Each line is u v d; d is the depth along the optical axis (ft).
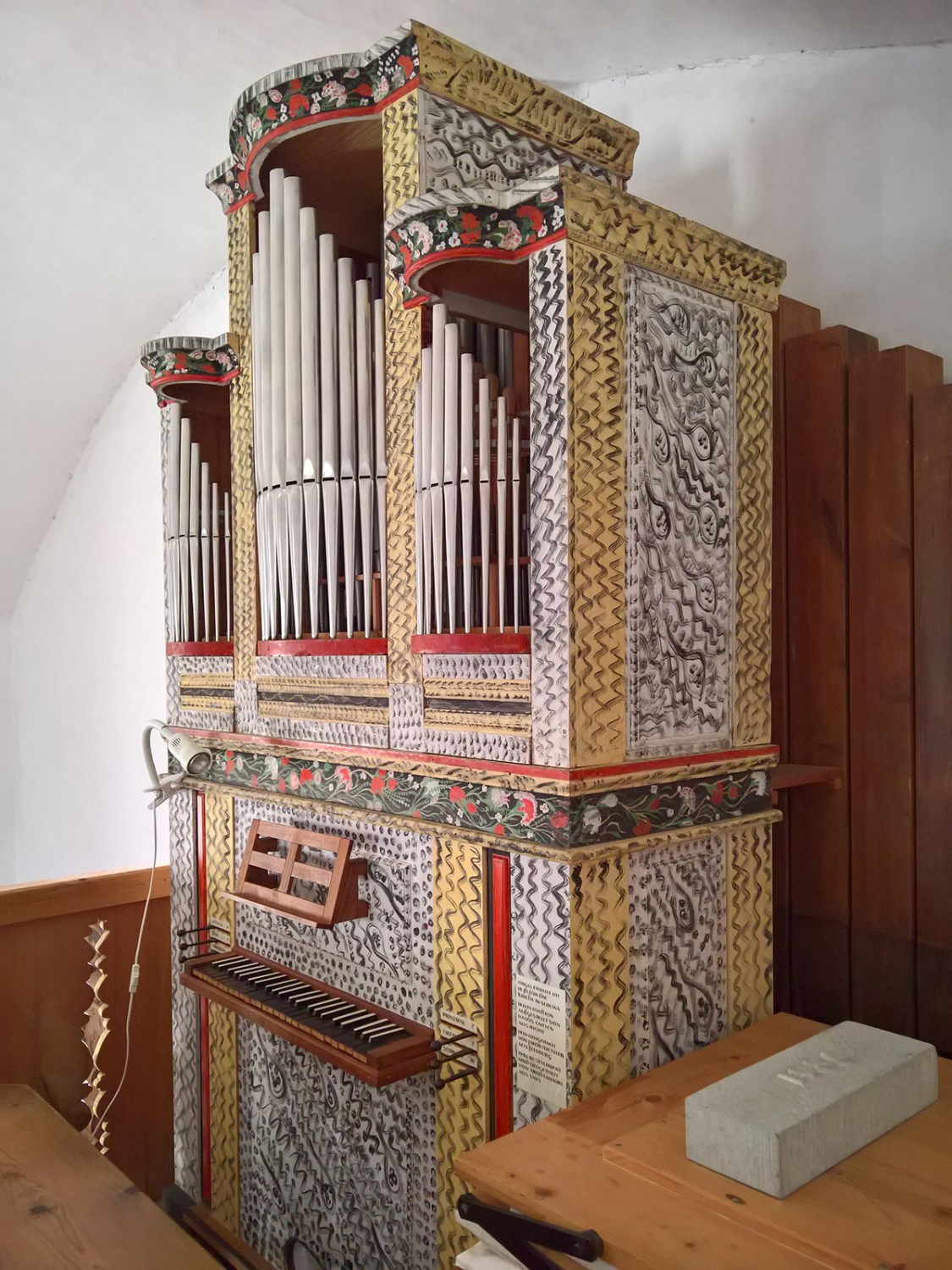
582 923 6.47
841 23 9.38
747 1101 5.41
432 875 7.52
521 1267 5.42
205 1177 10.37
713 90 11.05
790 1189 5.07
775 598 9.45
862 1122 5.55
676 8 9.63
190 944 9.77
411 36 7.32
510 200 6.69
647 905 6.93
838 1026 6.55
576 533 6.43
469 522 6.97
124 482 19.19
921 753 8.46
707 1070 6.73
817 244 10.21
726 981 7.50
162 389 10.43
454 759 7.23
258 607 9.50
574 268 6.43
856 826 8.90
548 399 6.52
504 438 6.78
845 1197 5.03
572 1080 6.40
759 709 7.75
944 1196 5.03
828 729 9.10
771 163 10.56
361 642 8.10
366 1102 8.19
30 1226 6.00
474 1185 5.52
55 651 22.18
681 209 11.35
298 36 10.85
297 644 8.58
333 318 8.23
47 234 15.10
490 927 7.04
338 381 8.28
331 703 8.53
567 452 6.39
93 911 10.81
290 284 8.45
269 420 8.74
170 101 12.46
